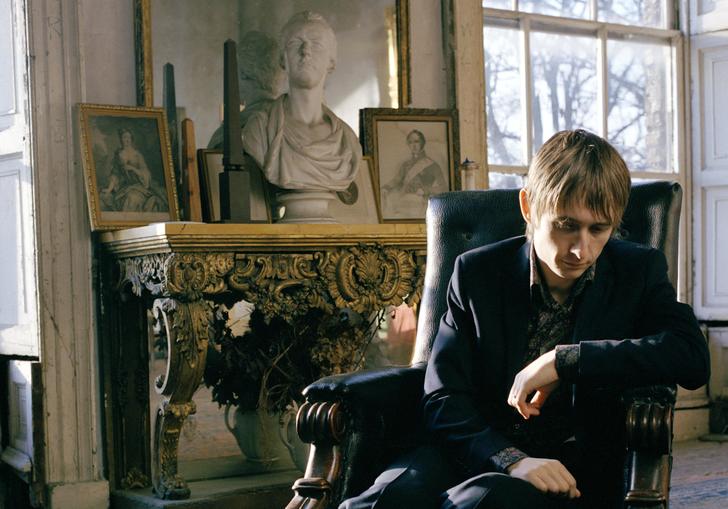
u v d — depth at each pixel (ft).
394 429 6.82
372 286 11.37
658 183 7.14
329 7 13.19
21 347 11.76
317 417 6.36
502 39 15.57
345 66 13.28
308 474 6.31
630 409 5.69
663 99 17.31
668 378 5.83
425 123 13.65
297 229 10.85
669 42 17.38
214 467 12.03
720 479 13.64
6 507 12.14
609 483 6.25
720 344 16.98
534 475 5.64
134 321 11.81
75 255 11.59
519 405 5.98
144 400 11.86
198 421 11.98
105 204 11.36
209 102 12.35
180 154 12.12
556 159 5.89
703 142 17.20
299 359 12.17
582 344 5.94
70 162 11.57
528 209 6.50
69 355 11.57
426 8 14.07
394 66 13.69
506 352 6.49
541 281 6.46
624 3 16.98
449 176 13.73
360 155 12.52
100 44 11.86
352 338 12.29
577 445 6.31
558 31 16.16
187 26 12.24
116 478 11.74
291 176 11.94
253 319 12.23
